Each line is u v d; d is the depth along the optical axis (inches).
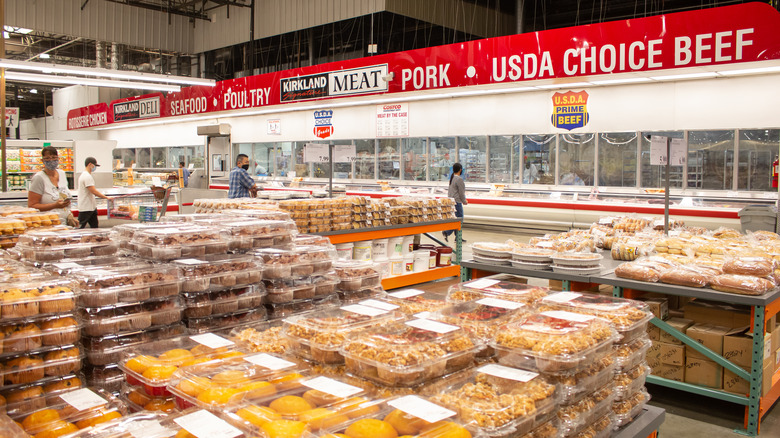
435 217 258.8
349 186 515.8
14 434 52.4
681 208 324.5
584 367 70.0
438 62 362.9
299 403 55.3
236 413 54.6
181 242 97.0
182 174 581.3
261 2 642.2
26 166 431.2
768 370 123.2
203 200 213.3
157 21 695.7
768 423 123.6
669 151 194.7
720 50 261.4
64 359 71.9
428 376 63.7
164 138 727.1
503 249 158.9
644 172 360.5
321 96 433.4
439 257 264.5
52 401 64.1
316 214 205.5
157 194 320.2
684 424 122.7
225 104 513.7
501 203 402.9
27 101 1151.6
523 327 74.4
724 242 161.8
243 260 95.6
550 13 583.8
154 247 94.8
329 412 53.2
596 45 298.2
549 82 331.0
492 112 420.2
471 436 52.1
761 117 307.1
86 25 625.0
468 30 578.9
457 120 440.1
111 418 59.7
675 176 349.1
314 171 554.9
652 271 131.7
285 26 614.9
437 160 465.1
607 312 85.8
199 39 732.0
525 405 58.0
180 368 65.0
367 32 654.5
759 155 316.8
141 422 54.0
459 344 68.6
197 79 399.9
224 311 91.1
